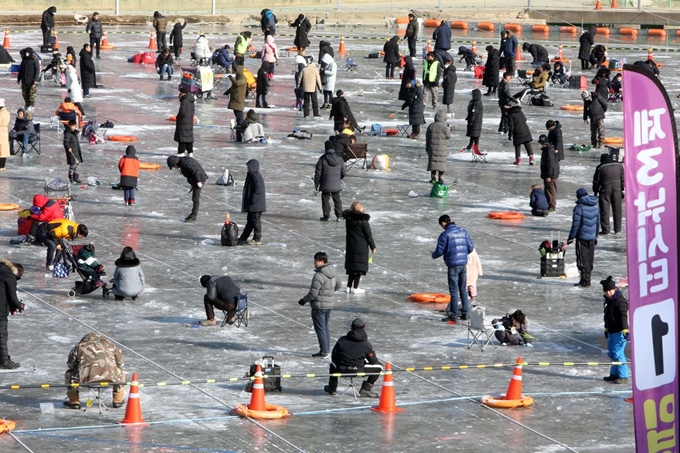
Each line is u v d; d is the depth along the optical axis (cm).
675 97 7688
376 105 7169
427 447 2502
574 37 11344
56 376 2870
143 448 2448
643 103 1911
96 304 3447
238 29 10781
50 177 5025
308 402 2766
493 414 2719
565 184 5262
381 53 9238
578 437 2591
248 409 2655
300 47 9219
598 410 2766
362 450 2473
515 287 3741
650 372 1928
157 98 7144
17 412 2639
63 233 3719
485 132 6462
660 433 1933
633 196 1917
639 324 1928
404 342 3203
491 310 3488
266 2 12344
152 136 6028
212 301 3275
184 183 5072
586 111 6588
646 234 1919
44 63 8100
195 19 11050
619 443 2562
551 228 4503
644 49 10488
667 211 1917
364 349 2788
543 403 2802
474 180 5303
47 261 3731
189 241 4172
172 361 2997
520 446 2525
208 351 3086
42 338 3138
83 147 5688
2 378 2842
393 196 4956
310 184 5109
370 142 6078
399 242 4253
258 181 4103
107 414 2647
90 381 2622
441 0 12812
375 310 3478
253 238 4162
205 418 2634
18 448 2428
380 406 2719
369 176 5319
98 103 6869
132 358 3006
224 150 5741
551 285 3775
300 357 3064
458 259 3353
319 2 12788
